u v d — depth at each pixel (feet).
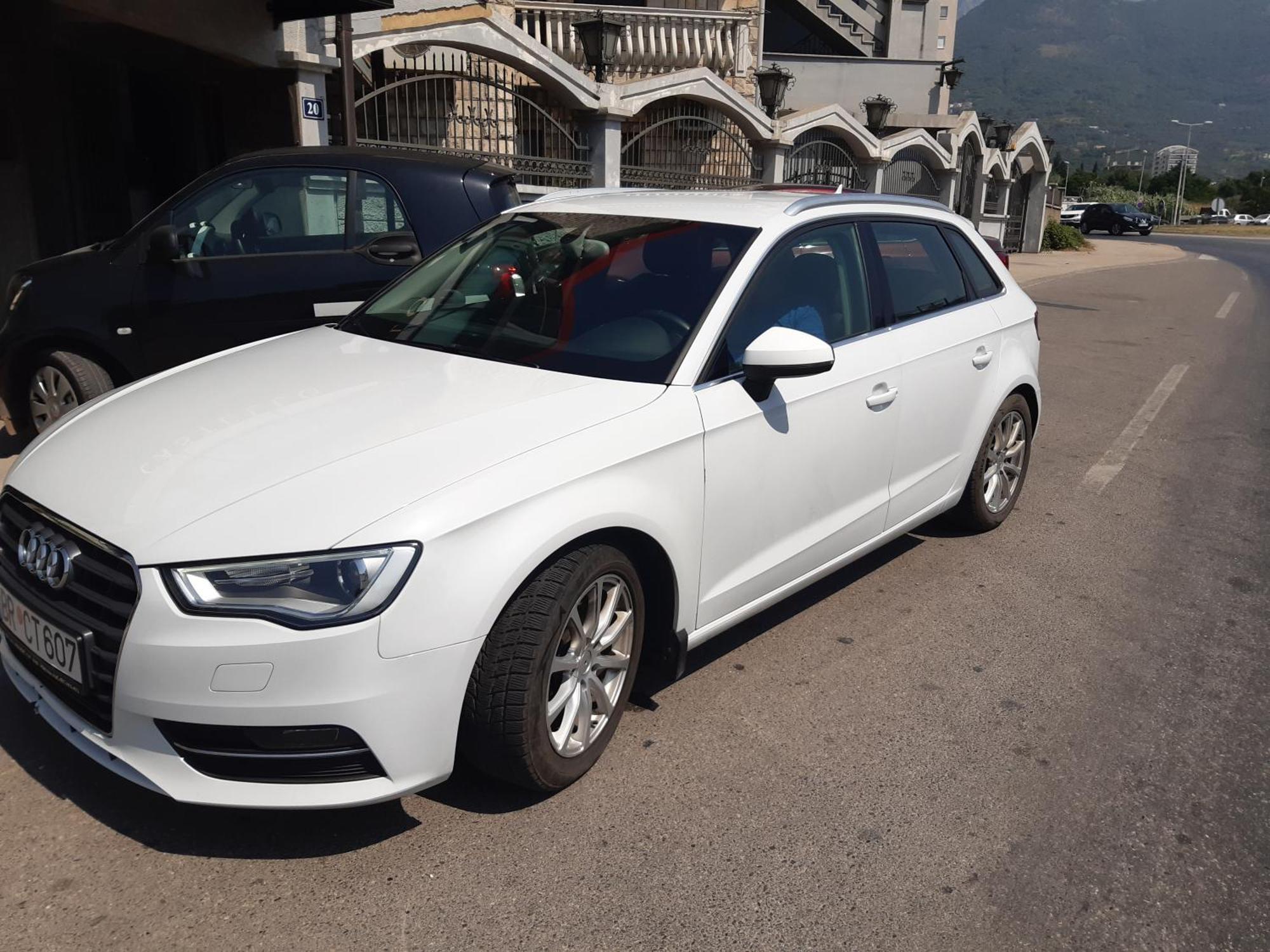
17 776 10.14
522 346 11.84
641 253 12.64
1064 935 8.73
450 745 8.95
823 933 8.59
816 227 13.48
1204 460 24.41
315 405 10.39
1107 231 185.78
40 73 29.07
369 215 19.86
